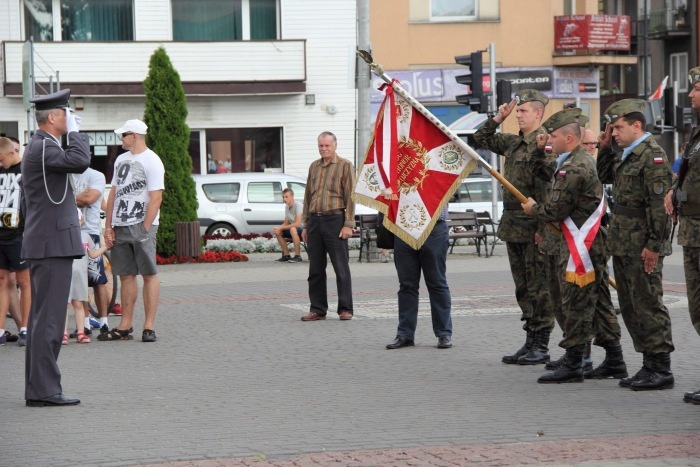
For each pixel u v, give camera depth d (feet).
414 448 26.58
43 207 33.09
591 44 137.08
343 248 52.21
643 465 24.49
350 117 131.03
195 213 93.35
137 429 29.45
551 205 34.71
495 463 24.95
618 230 33.37
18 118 124.36
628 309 33.88
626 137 33.17
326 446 26.99
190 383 36.47
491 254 90.89
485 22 136.46
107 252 54.13
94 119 125.80
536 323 39.11
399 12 134.51
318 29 130.21
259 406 32.30
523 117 38.81
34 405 33.01
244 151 130.11
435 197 42.63
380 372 37.88
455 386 34.99
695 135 31.58
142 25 127.44
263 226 106.93
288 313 55.57
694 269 31.71
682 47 184.65
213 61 126.82
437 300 43.27
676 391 33.40
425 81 135.13
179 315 55.42
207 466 25.11
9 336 47.70
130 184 46.39
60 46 123.54
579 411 30.68
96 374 38.60
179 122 93.66
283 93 128.36
